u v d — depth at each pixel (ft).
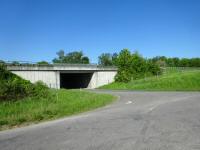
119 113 50.19
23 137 32.04
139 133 30.76
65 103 73.61
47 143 28.04
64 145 26.78
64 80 274.98
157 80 204.44
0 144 28.99
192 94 104.17
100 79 238.48
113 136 29.76
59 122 43.21
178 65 466.29
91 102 76.84
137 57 260.62
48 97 85.87
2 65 106.52
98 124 38.22
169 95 102.22
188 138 27.55
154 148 24.27
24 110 61.16
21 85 88.28
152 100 80.84
